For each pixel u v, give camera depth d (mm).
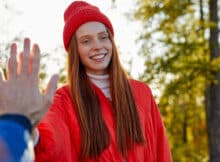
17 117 1221
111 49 3287
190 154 16672
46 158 2172
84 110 3127
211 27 14133
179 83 13719
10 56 1273
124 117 3197
